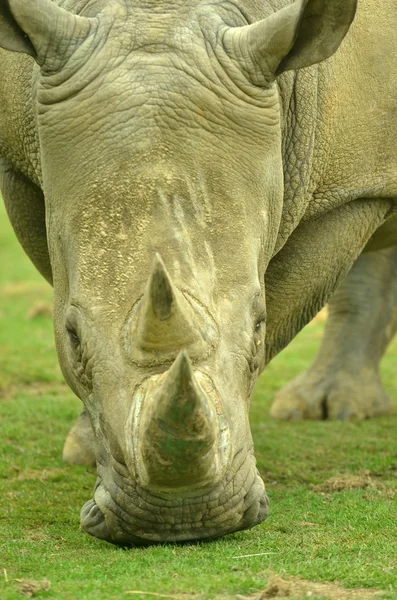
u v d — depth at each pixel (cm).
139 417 1741
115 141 1903
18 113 2302
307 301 2539
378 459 2892
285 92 2236
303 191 2328
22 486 2661
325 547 1984
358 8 2422
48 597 1719
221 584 1742
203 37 1967
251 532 2105
